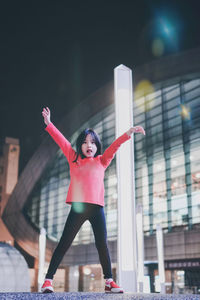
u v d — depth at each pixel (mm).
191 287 30828
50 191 53062
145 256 35500
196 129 34594
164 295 2518
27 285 27156
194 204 32750
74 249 43656
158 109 39375
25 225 54906
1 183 70500
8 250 28016
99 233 3434
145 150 39844
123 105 6762
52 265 3322
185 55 35750
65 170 51156
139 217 15336
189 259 31797
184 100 36469
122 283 5988
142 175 39625
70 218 3389
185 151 35031
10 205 58625
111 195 42031
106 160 3617
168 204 35375
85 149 3572
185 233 32219
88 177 3467
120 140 3604
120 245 6195
